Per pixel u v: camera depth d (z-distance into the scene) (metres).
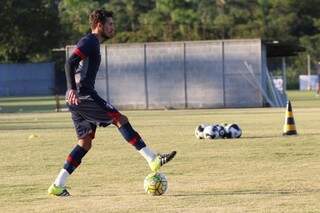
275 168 35.88
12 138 58.88
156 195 28.28
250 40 116.12
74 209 25.66
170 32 182.75
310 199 26.61
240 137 54.31
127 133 28.70
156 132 62.22
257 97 116.38
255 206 25.41
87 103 28.64
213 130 53.72
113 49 120.69
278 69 170.62
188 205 25.89
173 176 33.72
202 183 31.28
